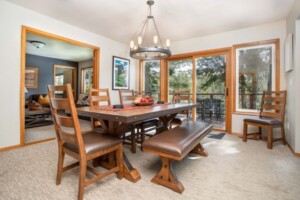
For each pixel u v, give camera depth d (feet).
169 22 10.55
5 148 8.18
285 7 8.64
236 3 8.28
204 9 8.87
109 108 6.70
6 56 8.21
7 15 8.21
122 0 8.08
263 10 8.96
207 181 5.50
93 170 5.09
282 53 10.16
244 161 7.06
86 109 6.30
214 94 13.10
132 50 7.88
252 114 11.10
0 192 4.78
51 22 9.97
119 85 14.82
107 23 10.83
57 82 25.52
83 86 24.72
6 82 8.24
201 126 7.47
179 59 14.55
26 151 8.07
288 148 8.66
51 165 6.54
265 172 6.10
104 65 13.51
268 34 10.60
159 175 5.34
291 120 8.57
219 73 12.78
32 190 4.89
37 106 16.06
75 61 24.90
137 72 16.83
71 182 5.35
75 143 4.43
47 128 13.12
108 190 4.95
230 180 5.57
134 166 6.62
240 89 11.99
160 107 7.34
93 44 12.59
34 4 8.50
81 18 10.10
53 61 22.48
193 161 7.07
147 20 10.32
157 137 5.73
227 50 12.14
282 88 10.15
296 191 4.94
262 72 11.21
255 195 4.76
